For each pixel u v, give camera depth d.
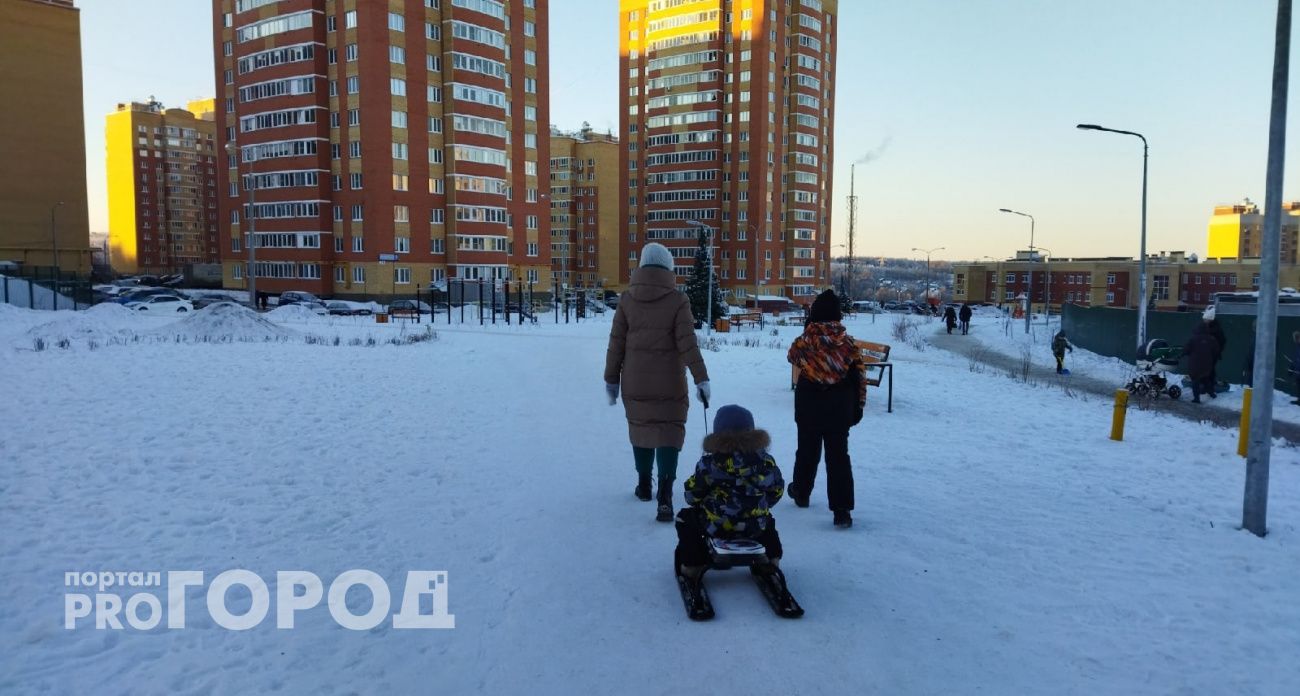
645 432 5.77
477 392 12.98
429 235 69.56
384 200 66.19
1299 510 6.55
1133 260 98.31
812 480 6.11
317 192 67.25
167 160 145.38
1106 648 3.79
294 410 10.60
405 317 47.81
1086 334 32.47
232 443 8.39
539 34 79.31
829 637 3.86
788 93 96.31
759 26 90.75
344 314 51.66
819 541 5.31
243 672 3.52
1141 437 10.23
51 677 3.44
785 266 97.38
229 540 5.32
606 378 6.05
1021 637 3.90
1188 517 6.20
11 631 3.89
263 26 68.12
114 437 8.46
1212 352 16.45
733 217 93.75
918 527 5.68
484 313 53.59
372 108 65.31
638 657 3.66
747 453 4.26
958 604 4.29
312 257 68.00
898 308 93.12
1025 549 5.25
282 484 6.79
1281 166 5.88
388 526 5.66
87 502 6.09
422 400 11.91
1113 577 4.75
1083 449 9.21
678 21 95.62
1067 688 3.40
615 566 4.86
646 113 99.12
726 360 20.14
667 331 5.76
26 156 68.81
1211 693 3.37
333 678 3.47
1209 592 4.52
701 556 4.23
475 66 70.06
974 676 3.50
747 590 4.52
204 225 150.88
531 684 3.43
